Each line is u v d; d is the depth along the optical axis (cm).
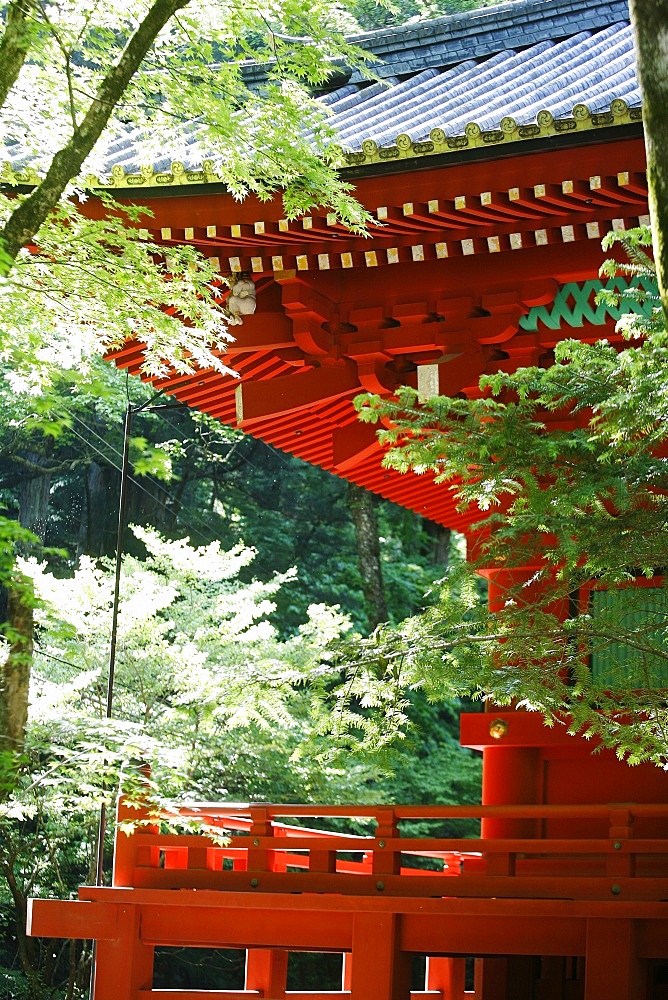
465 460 585
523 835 792
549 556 595
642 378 533
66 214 689
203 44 684
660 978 829
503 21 970
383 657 610
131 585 1495
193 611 1596
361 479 1137
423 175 741
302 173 667
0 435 2212
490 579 752
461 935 658
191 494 2373
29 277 654
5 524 474
